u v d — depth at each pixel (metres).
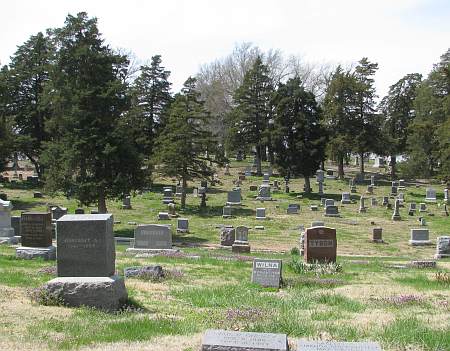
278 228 43.53
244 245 31.41
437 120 76.75
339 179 77.88
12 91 66.25
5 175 72.19
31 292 13.14
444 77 76.94
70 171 39.25
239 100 78.94
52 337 9.93
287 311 13.50
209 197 59.69
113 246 13.35
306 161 63.06
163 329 10.96
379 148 79.19
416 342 10.56
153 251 27.25
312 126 63.88
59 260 12.86
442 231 43.97
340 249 35.44
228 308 13.56
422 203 57.56
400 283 18.88
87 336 10.12
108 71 40.69
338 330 11.39
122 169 39.44
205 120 53.59
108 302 12.45
